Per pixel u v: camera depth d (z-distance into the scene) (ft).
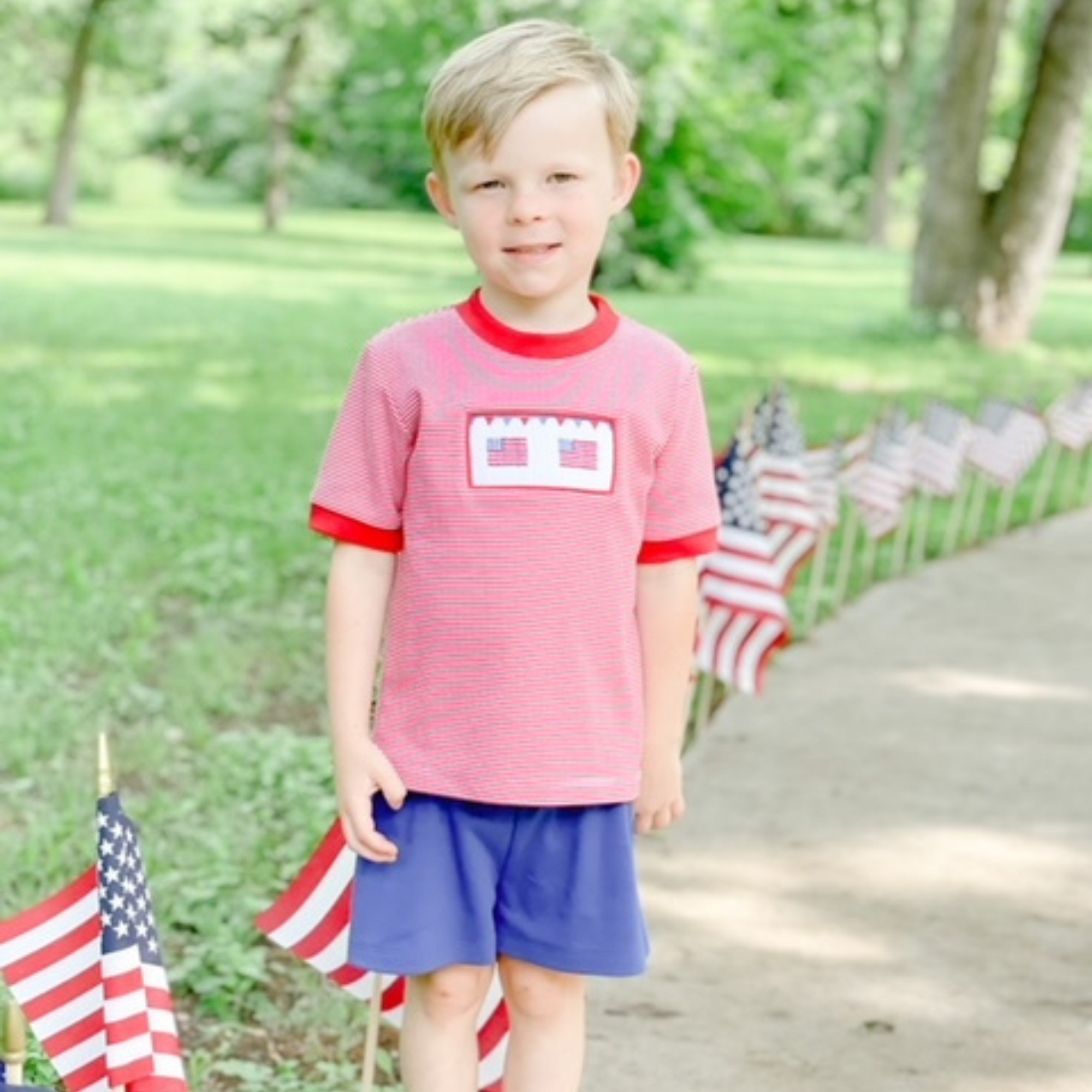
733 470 27.96
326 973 15.43
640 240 121.39
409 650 12.49
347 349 82.07
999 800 26.07
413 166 230.68
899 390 72.13
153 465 51.03
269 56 235.61
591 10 112.68
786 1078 17.44
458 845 12.55
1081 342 95.14
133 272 118.01
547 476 12.16
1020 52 209.97
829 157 241.76
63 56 179.73
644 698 12.92
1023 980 19.85
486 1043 15.16
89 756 26.50
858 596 39.70
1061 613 38.70
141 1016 11.90
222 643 32.78
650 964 19.95
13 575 37.22
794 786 26.35
